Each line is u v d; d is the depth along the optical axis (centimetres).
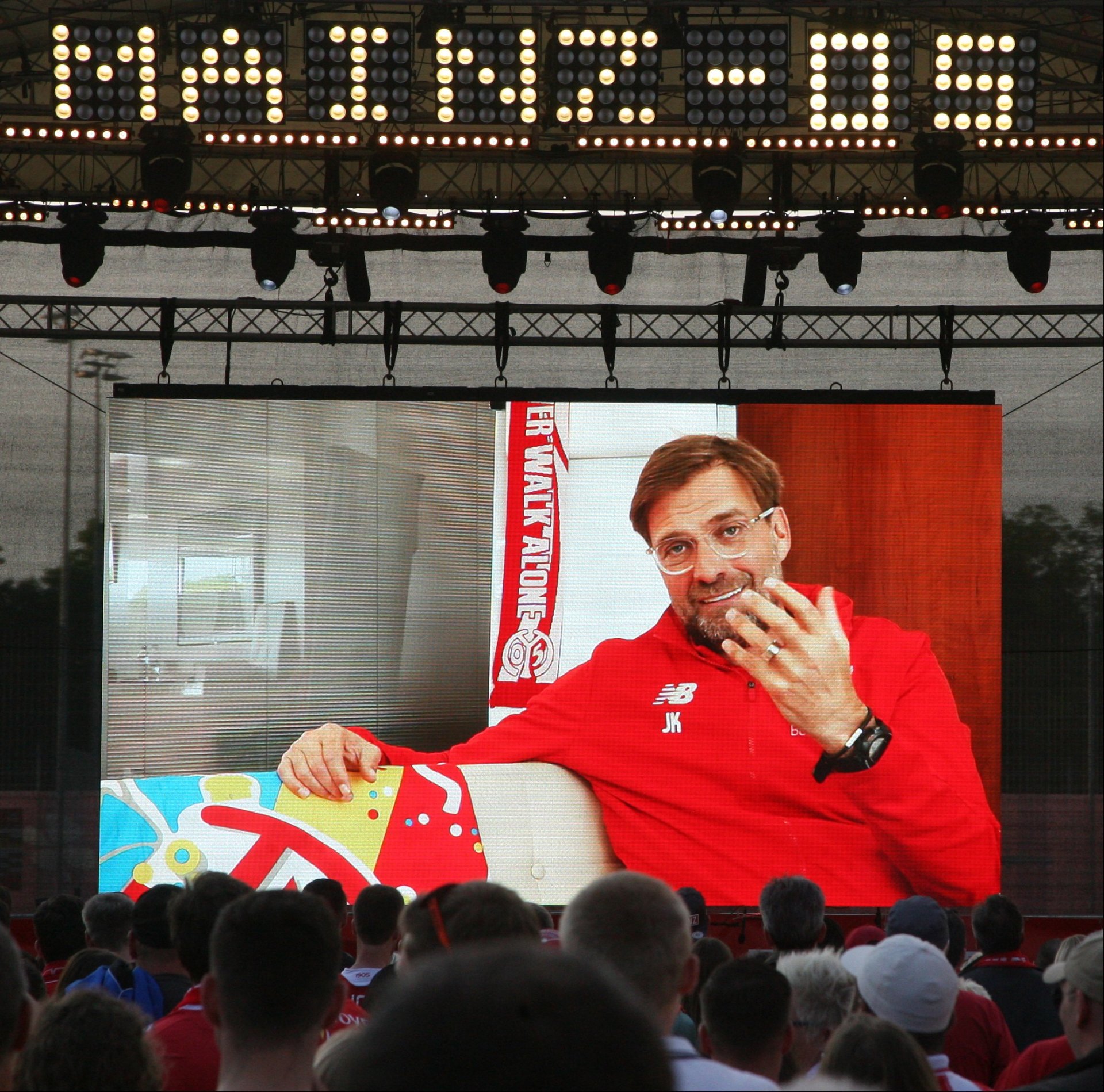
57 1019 489
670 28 2064
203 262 2805
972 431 2511
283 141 2088
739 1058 675
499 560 2525
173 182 2211
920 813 2459
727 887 2461
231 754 2470
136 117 2059
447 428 2534
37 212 2559
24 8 2334
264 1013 508
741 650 2495
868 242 2516
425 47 2077
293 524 2505
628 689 2502
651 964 557
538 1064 182
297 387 2520
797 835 2466
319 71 2048
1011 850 2795
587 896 576
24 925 2722
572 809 2491
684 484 2520
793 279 2814
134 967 1120
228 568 2492
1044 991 1148
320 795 2473
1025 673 2808
